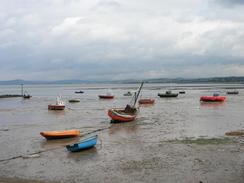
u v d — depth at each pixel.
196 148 23.70
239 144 24.78
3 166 20.42
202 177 17.03
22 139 29.64
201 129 32.91
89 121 42.09
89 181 17.05
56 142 28.19
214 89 159.88
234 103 69.88
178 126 35.44
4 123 41.56
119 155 22.36
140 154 22.44
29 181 17.36
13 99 101.31
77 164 20.42
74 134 30.41
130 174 17.95
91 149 24.42
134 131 32.91
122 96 107.88
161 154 22.22
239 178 16.73
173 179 16.86
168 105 66.19
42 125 39.22
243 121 39.03
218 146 24.22
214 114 47.59
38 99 99.81
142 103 70.12
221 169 18.34
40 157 22.56
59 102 63.59
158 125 36.69
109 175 17.94
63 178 17.70
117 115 39.38
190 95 105.56
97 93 142.38
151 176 17.45
